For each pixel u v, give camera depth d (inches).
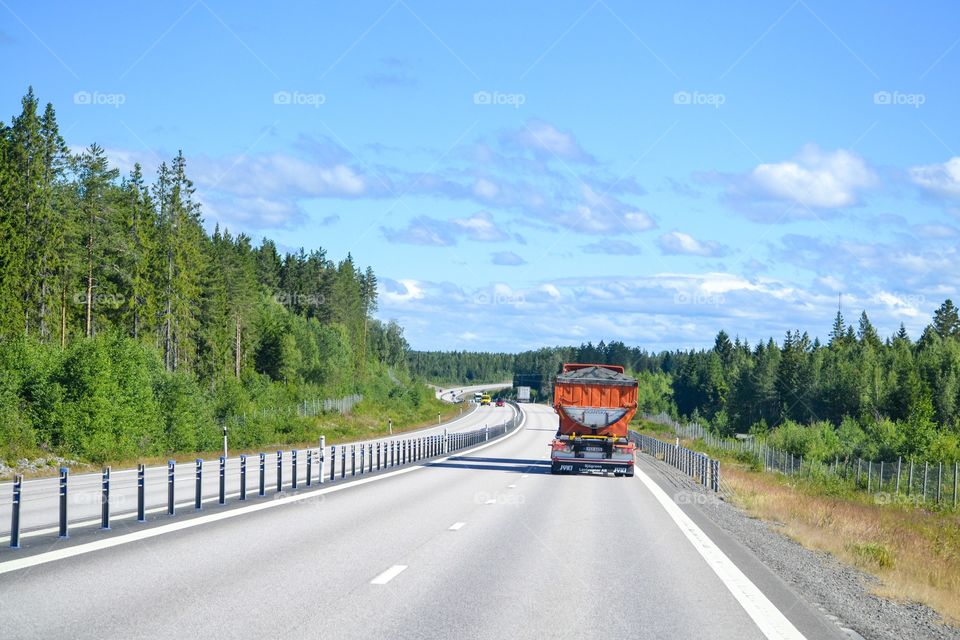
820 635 352.5
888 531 920.3
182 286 3695.9
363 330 7603.4
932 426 3403.1
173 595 402.0
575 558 548.4
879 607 434.6
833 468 2519.7
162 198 3722.9
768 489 1341.0
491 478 1337.4
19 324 2819.9
